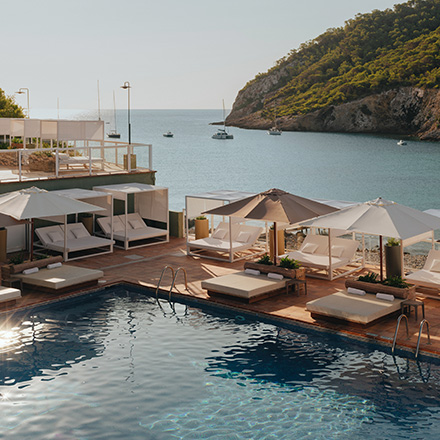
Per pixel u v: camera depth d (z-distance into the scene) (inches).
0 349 416.5
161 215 815.1
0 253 697.0
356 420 309.3
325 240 652.1
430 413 316.5
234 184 2898.6
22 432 298.2
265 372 374.9
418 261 725.9
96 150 879.1
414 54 5610.2
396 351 410.0
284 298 536.1
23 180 727.1
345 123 5915.4
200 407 325.7
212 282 534.6
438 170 3476.9
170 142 5782.5
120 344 427.2
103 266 661.9
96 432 297.9
